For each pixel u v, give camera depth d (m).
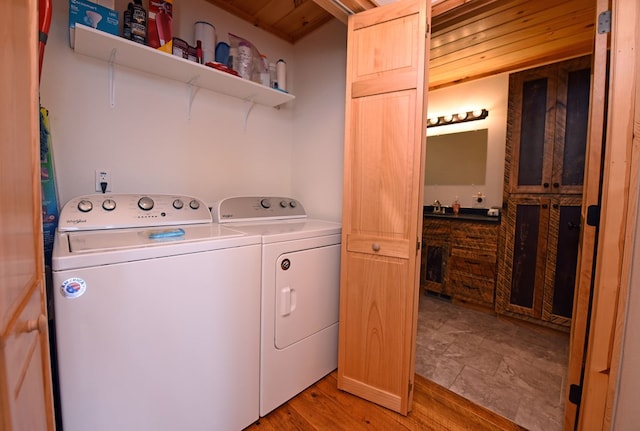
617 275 1.01
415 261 1.40
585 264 1.12
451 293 2.82
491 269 2.55
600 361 1.06
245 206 1.86
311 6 1.96
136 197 1.48
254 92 1.98
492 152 2.82
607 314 1.04
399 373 1.45
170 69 1.64
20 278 0.47
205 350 1.16
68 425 0.87
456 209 3.01
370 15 1.45
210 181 1.98
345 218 1.56
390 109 1.42
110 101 1.56
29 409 0.49
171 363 1.07
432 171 3.26
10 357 0.39
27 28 0.54
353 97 1.51
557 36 2.13
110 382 0.94
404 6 1.36
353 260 1.55
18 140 0.48
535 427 1.36
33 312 0.55
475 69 2.73
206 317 1.15
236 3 1.94
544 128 2.25
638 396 1.00
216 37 1.92
